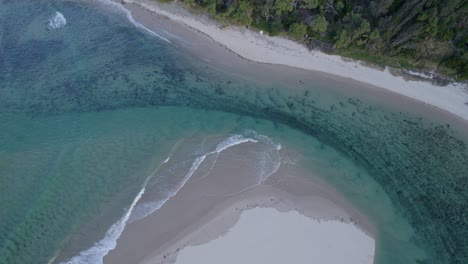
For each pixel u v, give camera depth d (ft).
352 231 107.86
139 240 103.30
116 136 127.03
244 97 142.10
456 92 141.90
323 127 133.49
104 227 105.50
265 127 132.67
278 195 113.91
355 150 127.75
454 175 122.21
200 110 137.69
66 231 104.68
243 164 120.47
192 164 119.44
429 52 143.33
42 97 140.36
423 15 140.46
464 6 136.67
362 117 136.46
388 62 148.36
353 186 118.52
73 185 113.29
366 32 146.92
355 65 149.69
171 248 101.91
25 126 129.49
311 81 146.30
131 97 142.00
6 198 110.11
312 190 116.26
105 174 116.16
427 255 105.70
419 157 126.21
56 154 120.78
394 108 138.72
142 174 116.26
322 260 101.19
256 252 101.71
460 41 142.20
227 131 130.52
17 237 103.19
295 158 124.26
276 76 147.95
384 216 112.47
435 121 135.44
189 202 110.73
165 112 136.56
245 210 109.91
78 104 138.62
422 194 117.91
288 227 107.04
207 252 101.24
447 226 111.45
